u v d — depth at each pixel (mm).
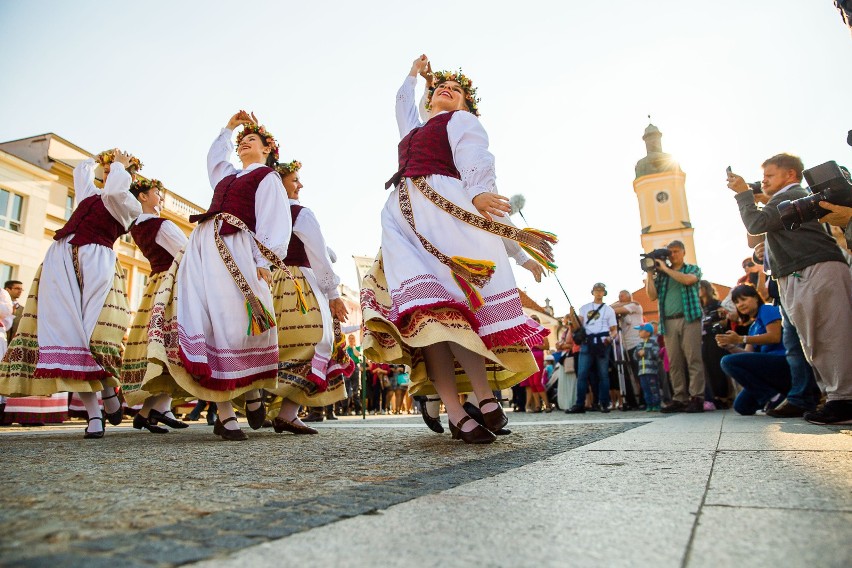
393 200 2783
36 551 791
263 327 3189
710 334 6527
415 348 2807
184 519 994
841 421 3080
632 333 8273
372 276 2783
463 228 2557
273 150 3854
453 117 2783
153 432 4168
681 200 40844
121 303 3973
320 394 3809
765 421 3518
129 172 4359
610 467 1573
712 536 819
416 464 1812
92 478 1534
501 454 2041
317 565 727
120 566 723
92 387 3631
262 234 3268
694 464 1565
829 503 1006
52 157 17500
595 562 723
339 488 1327
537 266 2877
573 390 8586
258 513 1038
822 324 3150
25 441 3146
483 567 710
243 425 5082
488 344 2457
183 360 2916
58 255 3807
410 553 774
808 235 3234
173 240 4207
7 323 6918
